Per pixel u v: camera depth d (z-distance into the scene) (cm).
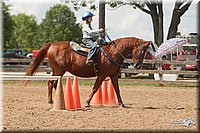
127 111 1318
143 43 1395
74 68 1394
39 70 2662
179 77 3222
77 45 1397
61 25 8838
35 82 2573
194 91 2144
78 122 1089
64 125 1041
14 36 9331
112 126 1030
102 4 2733
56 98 1329
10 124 1052
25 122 1084
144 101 1655
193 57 3450
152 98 1778
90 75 1405
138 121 1115
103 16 2722
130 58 2573
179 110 1360
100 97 1479
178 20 3559
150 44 1399
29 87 2269
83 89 2158
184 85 2511
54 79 1348
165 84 2531
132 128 1002
